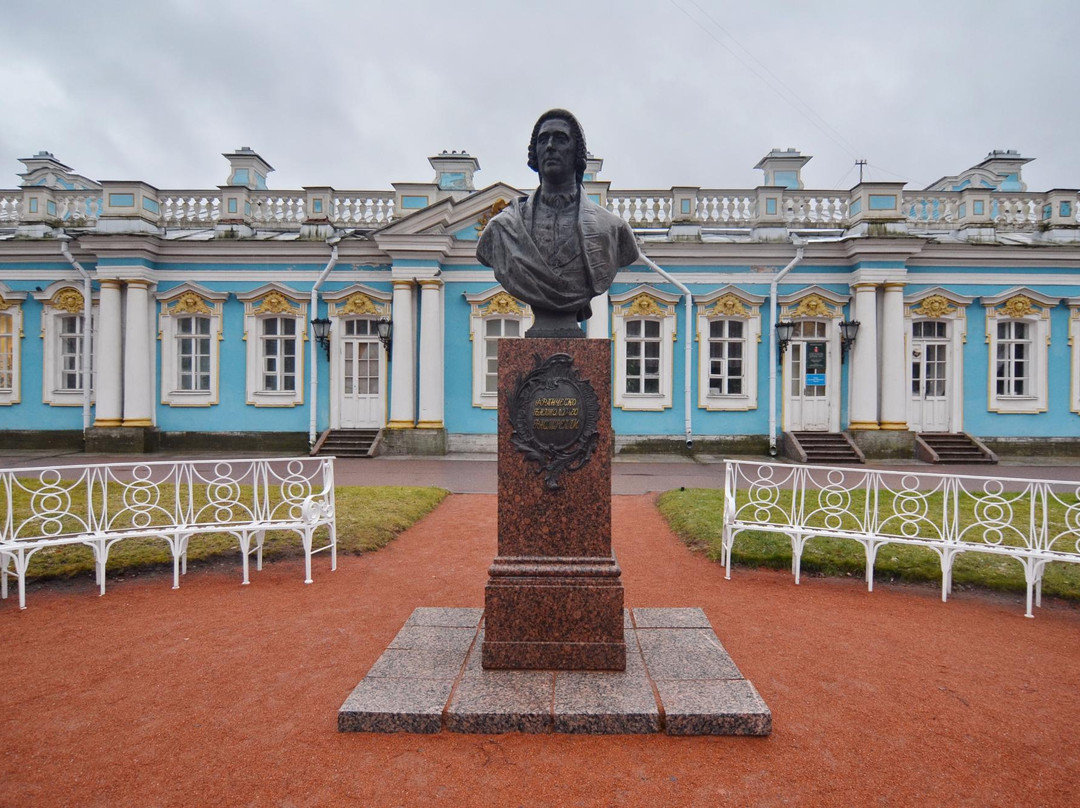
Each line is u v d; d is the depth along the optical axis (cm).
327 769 317
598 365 411
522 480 409
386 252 1808
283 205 1988
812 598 596
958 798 298
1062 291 1877
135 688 404
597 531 407
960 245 1841
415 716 348
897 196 1806
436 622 479
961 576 645
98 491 1014
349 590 613
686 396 1852
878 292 1828
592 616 397
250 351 1870
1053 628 526
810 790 303
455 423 1859
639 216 1955
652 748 335
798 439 1808
